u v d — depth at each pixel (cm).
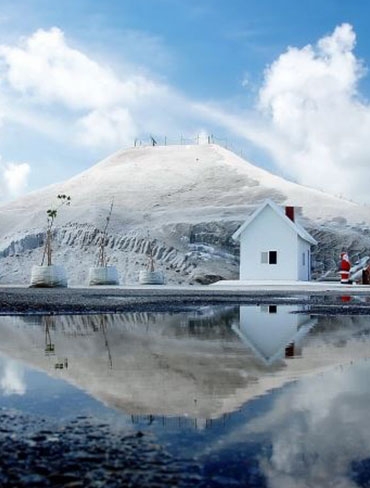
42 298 2434
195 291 3506
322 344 913
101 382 582
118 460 334
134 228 8675
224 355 790
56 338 991
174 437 378
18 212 10956
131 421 420
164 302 2172
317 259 8131
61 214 9212
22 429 399
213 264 7812
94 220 8694
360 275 5784
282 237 5047
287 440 373
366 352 816
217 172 12600
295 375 623
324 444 365
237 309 1809
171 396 512
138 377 609
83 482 301
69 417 433
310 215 9894
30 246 8306
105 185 12100
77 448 356
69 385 566
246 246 5131
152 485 298
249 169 13038
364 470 324
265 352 814
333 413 444
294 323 1309
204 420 423
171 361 731
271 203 5059
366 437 381
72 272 7519
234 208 9969
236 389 541
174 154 14088
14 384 568
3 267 7844
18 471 317
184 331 1127
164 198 11212
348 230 9088
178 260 7794
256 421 420
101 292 3247
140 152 14462
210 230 8525
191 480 305
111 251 8019
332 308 1869
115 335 1045
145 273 5706
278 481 306
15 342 930
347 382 579
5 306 1841
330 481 308
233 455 343
